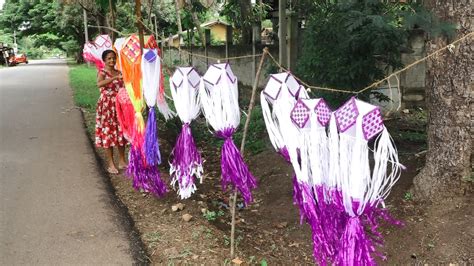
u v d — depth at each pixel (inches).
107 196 186.9
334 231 107.0
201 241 154.2
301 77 243.9
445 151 160.7
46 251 142.0
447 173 160.9
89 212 171.0
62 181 202.7
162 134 283.7
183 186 155.0
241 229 180.5
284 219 190.5
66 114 370.0
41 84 639.1
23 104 429.7
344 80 214.5
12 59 1262.3
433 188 164.9
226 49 458.0
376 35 184.5
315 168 104.7
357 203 99.1
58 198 183.5
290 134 109.1
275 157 252.1
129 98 178.1
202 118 346.3
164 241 152.6
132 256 140.9
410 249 152.4
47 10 1327.5
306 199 106.7
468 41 148.7
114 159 240.2
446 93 157.4
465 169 157.8
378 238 146.9
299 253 163.9
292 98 113.1
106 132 213.0
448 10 149.9
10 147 260.5
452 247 146.4
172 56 626.8
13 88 583.2
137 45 171.2
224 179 138.2
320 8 290.7
